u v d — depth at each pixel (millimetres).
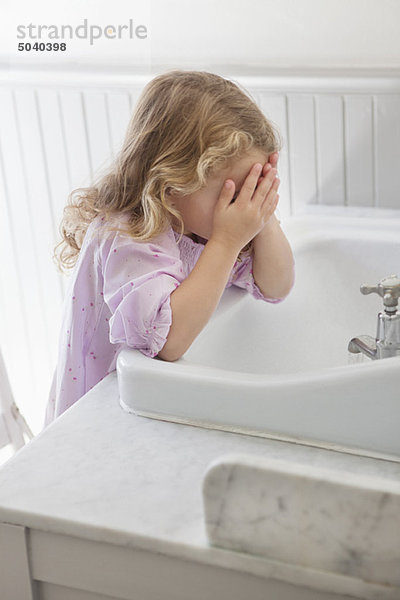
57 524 644
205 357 938
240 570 604
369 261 1192
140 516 643
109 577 656
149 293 822
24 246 1711
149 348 823
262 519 585
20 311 1786
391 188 1320
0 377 1268
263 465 572
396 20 1257
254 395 739
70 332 946
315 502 565
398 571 564
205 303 842
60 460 718
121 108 1483
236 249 870
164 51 1433
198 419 766
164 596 645
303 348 1144
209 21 1376
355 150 1321
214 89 892
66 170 1590
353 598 588
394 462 704
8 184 1659
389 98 1265
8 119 1591
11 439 1289
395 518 550
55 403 1035
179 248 961
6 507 657
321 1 1291
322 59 1324
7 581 688
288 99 1335
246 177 873
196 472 696
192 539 617
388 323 854
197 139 855
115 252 865
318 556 581
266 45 1351
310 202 1385
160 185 861
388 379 688
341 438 720
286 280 1042
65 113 1534
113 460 716
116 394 831
